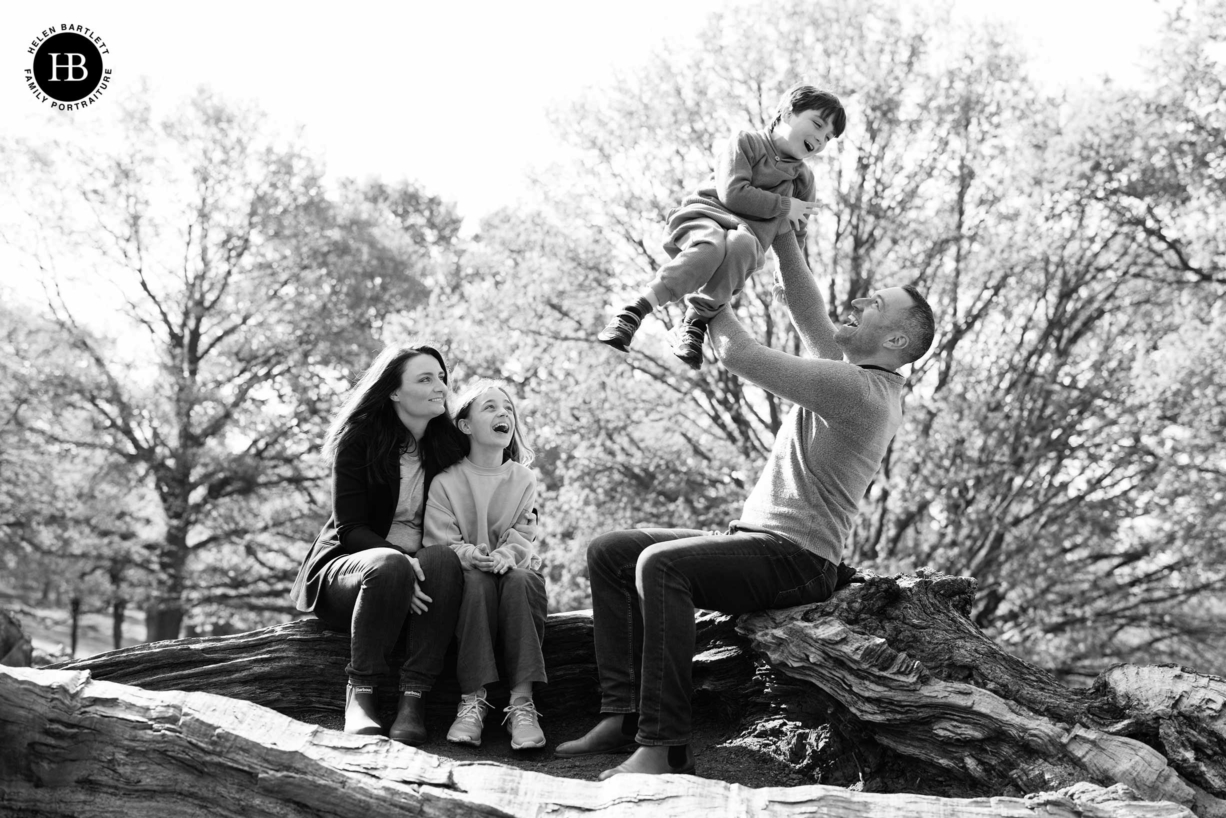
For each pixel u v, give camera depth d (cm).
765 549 388
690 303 393
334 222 2077
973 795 374
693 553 378
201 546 1977
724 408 1263
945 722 370
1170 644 1357
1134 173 1240
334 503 420
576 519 1252
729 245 396
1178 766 358
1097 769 353
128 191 1928
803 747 419
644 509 1230
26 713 313
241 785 311
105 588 1844
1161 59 1304
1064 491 1262
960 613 423
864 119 1220
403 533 423
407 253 2347
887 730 380
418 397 420
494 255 1400
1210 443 1212
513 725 399
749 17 1273
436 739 405
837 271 1223
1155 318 1349
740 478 1200
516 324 1313
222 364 2006
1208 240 1294
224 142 1953
